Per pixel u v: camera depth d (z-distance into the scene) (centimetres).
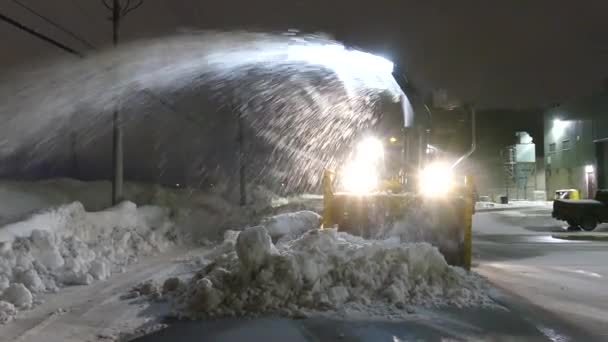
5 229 1086
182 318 709
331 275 791
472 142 1178
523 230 2394
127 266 1178
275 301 739
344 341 617
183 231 1820
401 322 687
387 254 825
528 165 4884
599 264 1252
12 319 702
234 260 852
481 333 650
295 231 1354
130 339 624
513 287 911
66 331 653
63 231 1267
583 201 2359
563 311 753
